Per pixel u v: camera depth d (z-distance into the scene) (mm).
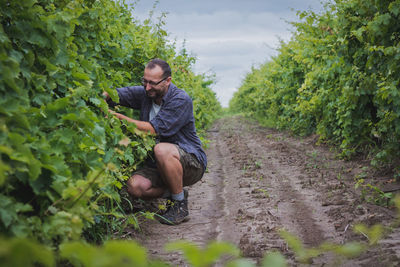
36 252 698
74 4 2344
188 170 3801
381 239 2805
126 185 3666
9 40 1933
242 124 18078
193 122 3961
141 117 3852
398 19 5168
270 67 16562
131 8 5754
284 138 10555
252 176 5949
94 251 744
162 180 3824
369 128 6074
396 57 4676
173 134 3729
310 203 4230
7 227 1580
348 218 3502
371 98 6023
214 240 3180
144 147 3748
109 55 4078
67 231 1794
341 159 6762
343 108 6270
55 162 1904
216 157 8281
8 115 1728
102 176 2074
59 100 2158
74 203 1908
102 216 2850
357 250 1042
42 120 2137
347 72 6406
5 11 2039
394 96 4625
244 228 3441
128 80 4641
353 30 6047
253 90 23297
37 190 1818
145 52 4852
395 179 4746
